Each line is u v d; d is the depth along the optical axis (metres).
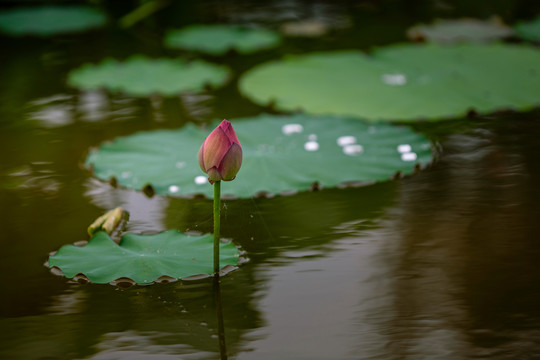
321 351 3.12
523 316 3.18
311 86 4.01
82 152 3.67
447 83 3.99
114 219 3.38
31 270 3.28
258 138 3.69
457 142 3.70
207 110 3.91
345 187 3.53
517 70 4.08
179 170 3.56
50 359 3.11
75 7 5.92
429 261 3.30
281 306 3.21
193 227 3.39
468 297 3.22
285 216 3.43
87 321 3.18
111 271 3.25
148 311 3.20
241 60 4.66
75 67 4.40
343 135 3.71
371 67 4.16
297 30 5.33
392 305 3.21
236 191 3.49
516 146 3.67
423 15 5.79
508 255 3.31
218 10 6.12
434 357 3.11
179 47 4.90
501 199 3.47
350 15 5.86
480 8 6.02
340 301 3.21
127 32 5.38
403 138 3.69
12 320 3.18
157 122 3.83
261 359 3.11
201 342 3.14
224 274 3.27
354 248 3.34
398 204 3.47
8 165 3.62
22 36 5.30
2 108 3.91
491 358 3.11
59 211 3.44
